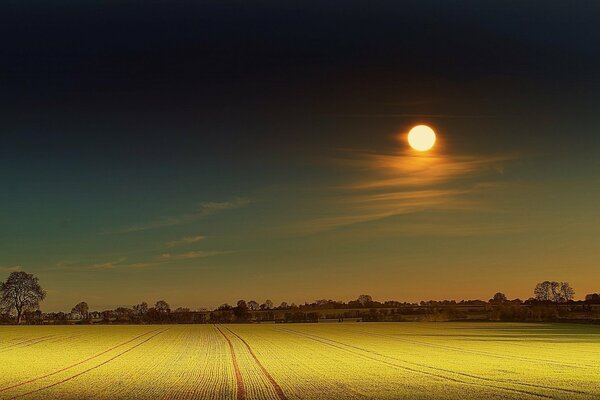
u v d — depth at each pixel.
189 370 37.47
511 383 30.17
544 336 71.31
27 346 61.44
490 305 148.62
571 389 27.84
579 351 50.84
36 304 127.19
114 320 132.62
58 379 33.00
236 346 59.47
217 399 25.19
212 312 141.00
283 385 29.77
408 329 90.88
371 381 31.16
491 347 55.72
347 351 52.31
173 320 133.12
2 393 27.47
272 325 113.88
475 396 25.67
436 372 35.44
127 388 28.98
